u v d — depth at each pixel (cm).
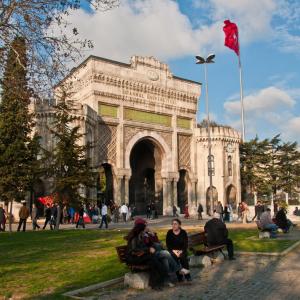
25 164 3356
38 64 1720
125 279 1036
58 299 888
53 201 3083
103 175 5091
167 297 925
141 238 1048
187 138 6191
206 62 4106
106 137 5259
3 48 1688
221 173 6072
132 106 5512
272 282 1055
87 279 1105
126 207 4525
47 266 1321
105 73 5269
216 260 1397
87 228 3322
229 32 4666
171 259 1047
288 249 1623
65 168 3062
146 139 5750
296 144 6481
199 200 6125
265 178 6481
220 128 6178
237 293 945
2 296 921
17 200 3425
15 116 3384
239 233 2448
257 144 6575
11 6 1658
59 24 1739
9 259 1492
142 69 5659
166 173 5812
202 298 909
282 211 2498
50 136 4328
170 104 5956
